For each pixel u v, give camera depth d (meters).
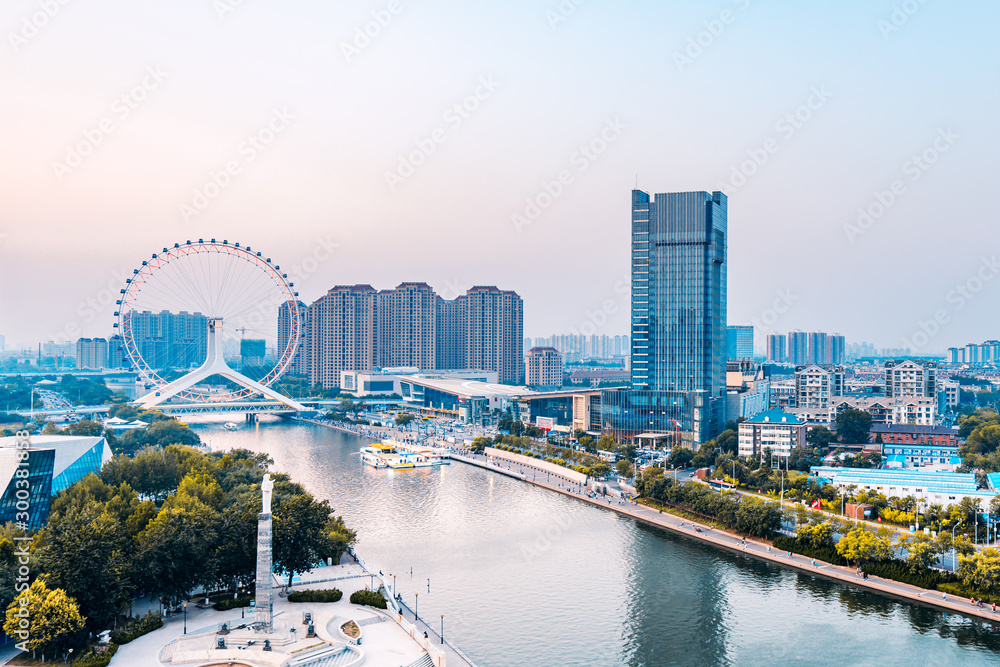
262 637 197.00
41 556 198.50
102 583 195.25
